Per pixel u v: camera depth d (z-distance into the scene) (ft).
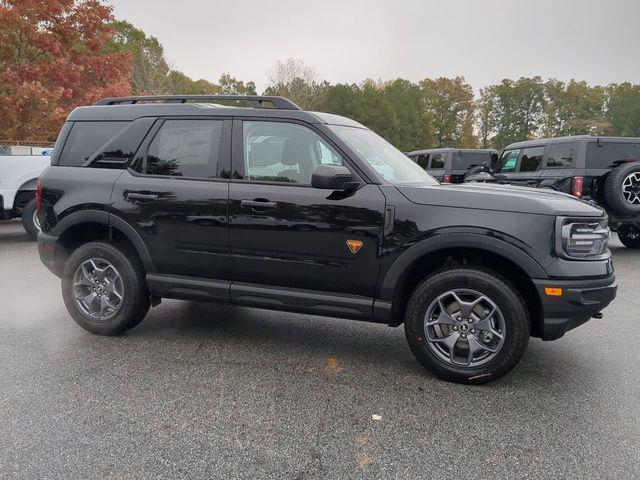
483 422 9.91
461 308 11.43
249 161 12.99
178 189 13.29
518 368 12.60
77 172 14.57
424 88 297.53
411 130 240.94
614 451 8.91
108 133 14.52
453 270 11.41
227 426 9.66
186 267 13.48
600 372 12.38
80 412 10.08
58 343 13.93
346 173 11.51
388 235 11.61
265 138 12.96
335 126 13.05
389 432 9.52
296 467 8.41
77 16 52.08
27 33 49.29
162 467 8.34
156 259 13.67
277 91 169.78
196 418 9.93
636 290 20.68
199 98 14.10
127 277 13.99
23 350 13.38
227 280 13.24
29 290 19.70
